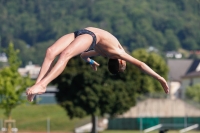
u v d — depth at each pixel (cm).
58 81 12581
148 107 15862
